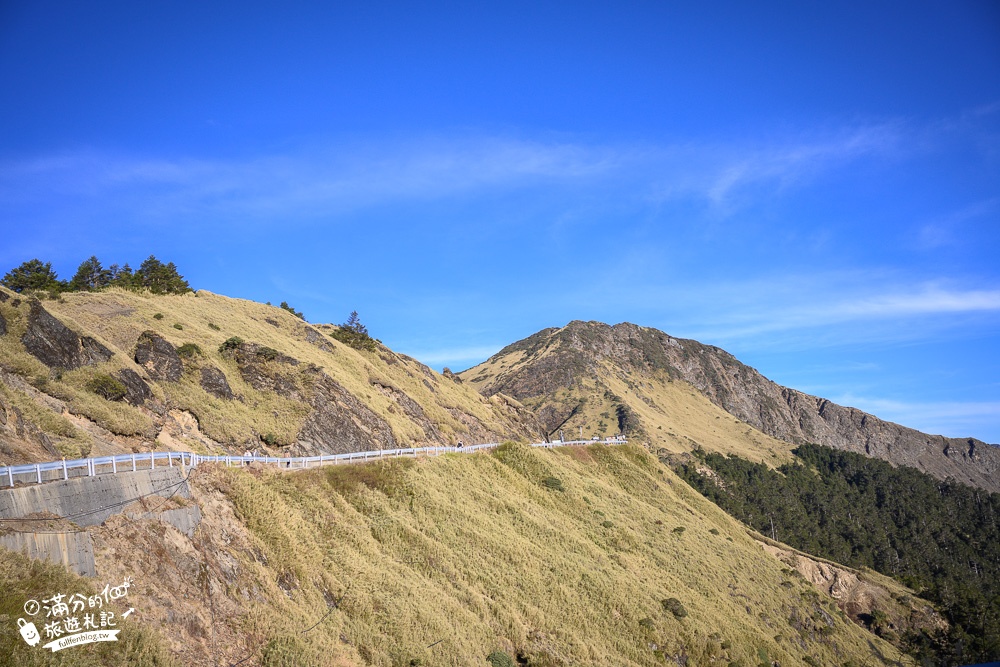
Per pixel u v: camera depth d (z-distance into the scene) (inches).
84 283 2800.2
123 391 1566.2
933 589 3307.1
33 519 752.3
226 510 1150.3
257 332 2736.2
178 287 3152.1
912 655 2539.4
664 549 2186.3
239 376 2107.5
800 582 2551.7
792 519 6245.1
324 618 1076.5
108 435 1398.9
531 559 1660.9
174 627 814.5
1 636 608.7
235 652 884.0
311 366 2287.2
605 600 1622.8
